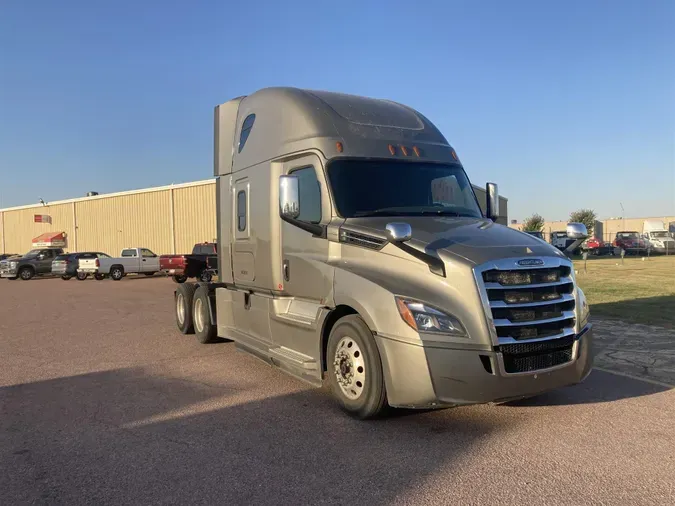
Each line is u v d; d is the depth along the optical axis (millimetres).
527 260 4758
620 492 3652
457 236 5152
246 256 7320
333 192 5707
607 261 32812
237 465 4164
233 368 7398
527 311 4691
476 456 4277
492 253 4758
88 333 10508
